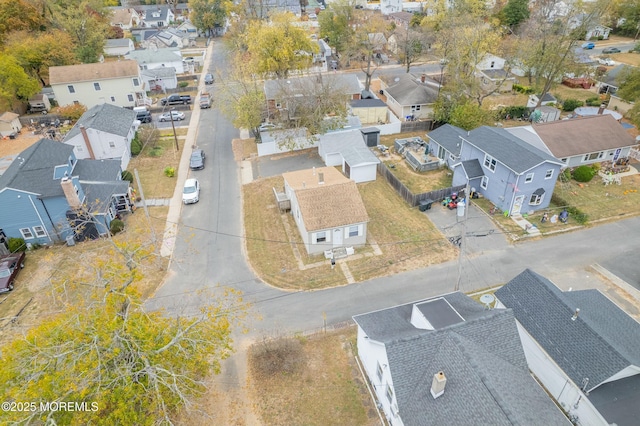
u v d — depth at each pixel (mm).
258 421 20562
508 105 59500
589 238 32719
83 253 32312
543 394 17641
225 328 19516
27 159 35531
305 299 27922
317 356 23797
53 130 55062
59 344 16844
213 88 70500
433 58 80625
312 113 46500
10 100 56719
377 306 27125
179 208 38594
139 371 16328
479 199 37938
